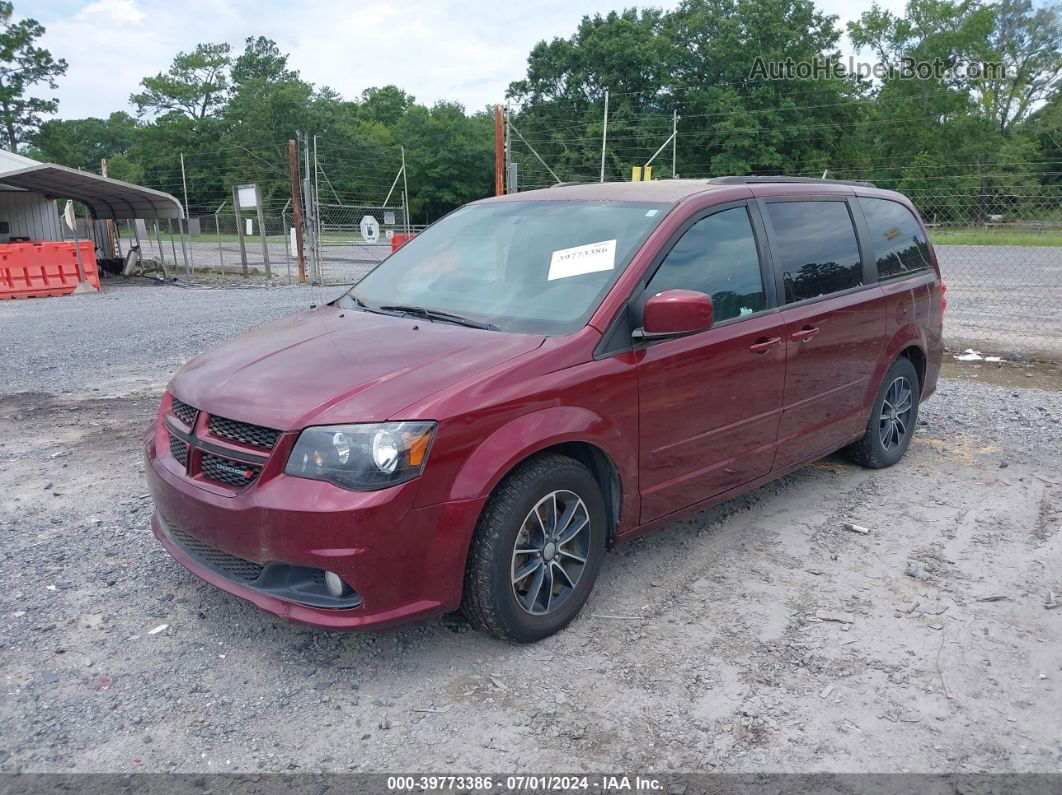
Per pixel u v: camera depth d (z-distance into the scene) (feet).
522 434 10.48
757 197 14.66
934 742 9.39
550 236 13.62
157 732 9.43
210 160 234.58
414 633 11.57
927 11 160.04
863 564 13.84
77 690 10.16
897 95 152.76
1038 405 24.06
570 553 11.57
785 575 13.43
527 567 11.00
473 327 12.19
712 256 13.42
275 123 215.92
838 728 9.62
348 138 218.59
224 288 62.85
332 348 11.78
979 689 10.40
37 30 212.02
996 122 158.61
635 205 13.57
